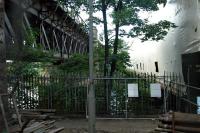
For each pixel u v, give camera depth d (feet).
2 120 37.14
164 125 36.09
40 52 61.82
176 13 60.85
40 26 75.61
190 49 52.29
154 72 77.97
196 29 49.29
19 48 57.06
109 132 44.60
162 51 70.38
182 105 54.54
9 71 54.95
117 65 68.39
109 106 55.98
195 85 51.16
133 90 54.49
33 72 58.54
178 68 58.49
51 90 56.70
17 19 58.03
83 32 87.61
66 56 99.09
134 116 54.44
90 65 39.06
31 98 56.49
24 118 42.86
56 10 79.82
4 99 39.73
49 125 43.73
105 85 56.65
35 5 66.44
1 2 40.50
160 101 57.77
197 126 32.17
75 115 55.01
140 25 61.77
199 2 47.67
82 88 56.39
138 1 60.70
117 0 61.82
